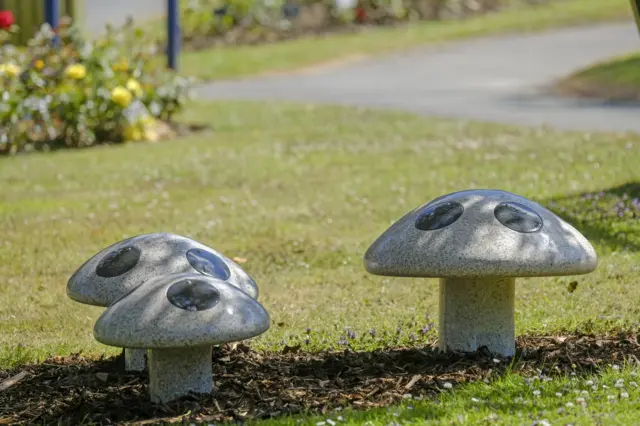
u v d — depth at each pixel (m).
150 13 38.59
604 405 5.49
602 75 27.09
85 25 28.92
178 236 6.51
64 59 19.22
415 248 6.10
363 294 9.04
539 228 6.16
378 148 17.50
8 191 14.66
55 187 14.89
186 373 5.89
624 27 41.28
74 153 18.20
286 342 7.37
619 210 11.51
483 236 6.05
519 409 5.48
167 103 20.92
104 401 6.00
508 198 6.35
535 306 8.21
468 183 13.95
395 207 12.73
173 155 17.55
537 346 6.80
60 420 5.70
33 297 9.22
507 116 21.58
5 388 6.42
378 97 26.16
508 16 45.19
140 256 6.30
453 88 27.78
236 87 30.02
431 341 7.25
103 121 19.42
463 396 5.73
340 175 15.09
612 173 13.82
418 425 5.24
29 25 26.58
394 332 7.56
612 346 6.77
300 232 11.61
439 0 45.75
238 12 40.84
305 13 42.84
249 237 11.42
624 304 8.20
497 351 6.45
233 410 5.70
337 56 36.94
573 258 6.10
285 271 9.99
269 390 6.06
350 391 5.99
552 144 16.94
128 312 5.46
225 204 13.32
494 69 31.97
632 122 20.03
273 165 16.17
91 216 12.72
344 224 11.98
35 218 12.69
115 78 19.70
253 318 5.54
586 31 40.78
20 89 18.69
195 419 5.58
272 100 25.89
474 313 6.43
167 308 5.45
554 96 25.34
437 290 9.12
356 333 7.55
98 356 7.31
